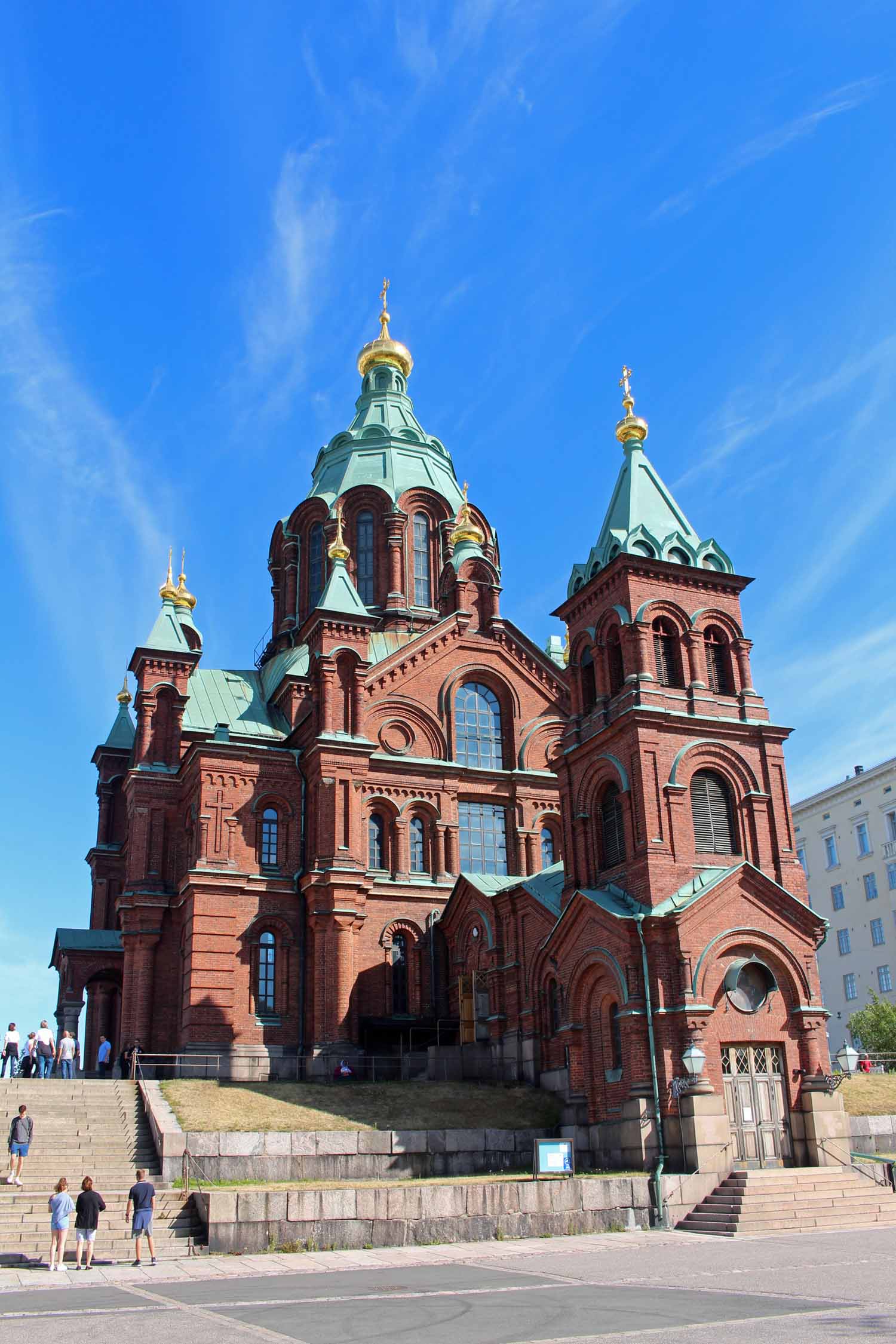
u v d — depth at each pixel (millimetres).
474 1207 29016
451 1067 44688
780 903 38312
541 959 43219
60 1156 33281
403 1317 17641
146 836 52844
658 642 42188
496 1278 22031
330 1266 24609
